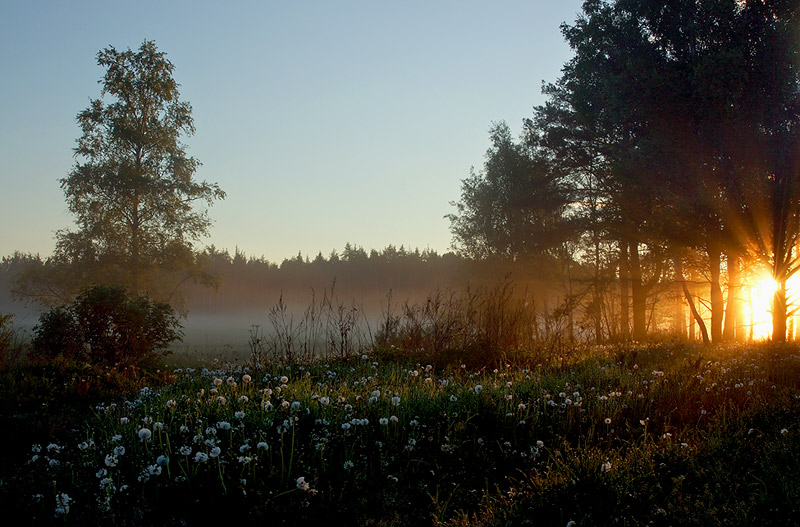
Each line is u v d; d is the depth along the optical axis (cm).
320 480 471
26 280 2856
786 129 1694
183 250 2933
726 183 1750
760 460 508
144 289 2852
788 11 1766
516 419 639
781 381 893
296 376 955
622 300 2612
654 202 2014
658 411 670
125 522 404
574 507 412
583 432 617
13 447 585
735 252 1859
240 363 1207
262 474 466
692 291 2730
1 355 1295
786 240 1703
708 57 1727
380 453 527
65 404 820
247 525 404
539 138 2636
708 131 1733
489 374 1025
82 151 2923
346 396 688
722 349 1405
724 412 634
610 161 2250
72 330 1370
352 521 420
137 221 2923
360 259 9644
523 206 2673
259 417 595
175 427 570
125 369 1095
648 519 399
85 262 2778
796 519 390
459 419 638
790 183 1653
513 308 1355
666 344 1623
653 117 1861
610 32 2114
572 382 892
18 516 404
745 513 389
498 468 530
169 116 3077
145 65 3033
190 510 420
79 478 479
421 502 459
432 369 1002
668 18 1941
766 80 1719
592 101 2250
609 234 2420
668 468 491
